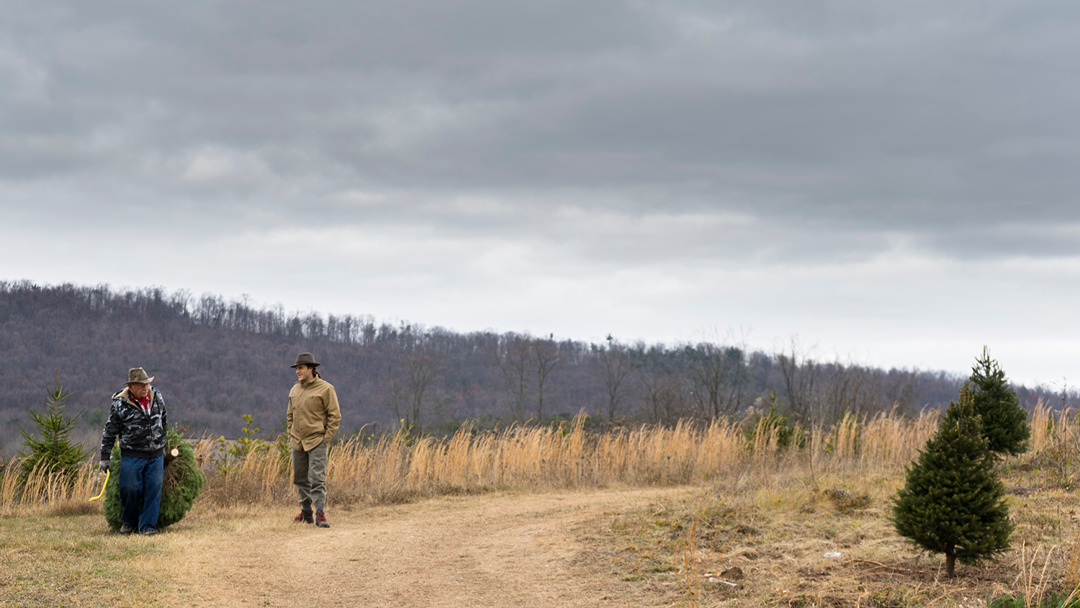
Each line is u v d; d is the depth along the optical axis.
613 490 14.58
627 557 7.60
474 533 9.57
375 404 84.56
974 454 6.64
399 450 14.94
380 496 12.93
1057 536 7.26
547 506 11.85
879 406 49.84
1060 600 5.46
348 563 7.84
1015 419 11.67
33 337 87.12
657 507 10.02
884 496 9.84
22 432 13.11
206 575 6.96
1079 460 10.62
